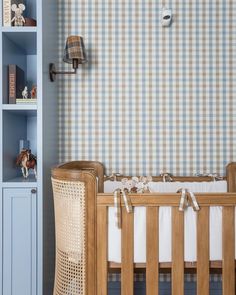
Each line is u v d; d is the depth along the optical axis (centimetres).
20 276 162
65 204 144
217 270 190
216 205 138
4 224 161
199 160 215
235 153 214
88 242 137
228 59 215
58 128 213
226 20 214
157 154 215
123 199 137
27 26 165
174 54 214
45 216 170
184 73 215
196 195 137
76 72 213
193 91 215
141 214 138
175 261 138
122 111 215
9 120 172
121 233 137
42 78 162
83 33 213
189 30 214
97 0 213
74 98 214
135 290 213
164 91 215
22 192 162
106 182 201
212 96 215
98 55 214
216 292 213
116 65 214
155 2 214
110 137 215
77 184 138
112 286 213
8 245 161
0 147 161
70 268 143
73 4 213
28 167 181
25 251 162
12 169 178
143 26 214
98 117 215
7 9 164
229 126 214
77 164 202
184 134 214
